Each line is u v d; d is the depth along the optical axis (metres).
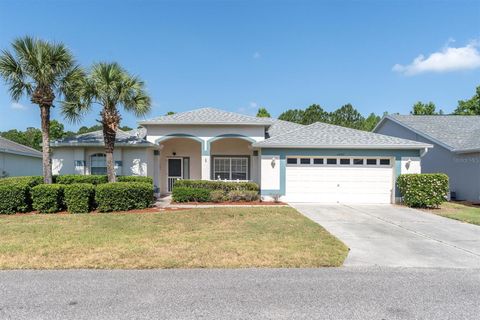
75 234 8.46
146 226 9.59
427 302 4.51
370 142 15.93
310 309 4.28
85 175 16.27
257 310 4.25
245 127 18.19
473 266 6.12
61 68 13.89
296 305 4.39
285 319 4.02
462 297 4.68
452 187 18.58
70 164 17.42
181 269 5.80
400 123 22.97
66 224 9.84
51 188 12.27
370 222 10.74
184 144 20.59
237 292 4.81
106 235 8.35
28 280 5.25
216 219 10.78
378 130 27.67
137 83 15.42
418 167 15.79
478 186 16.88
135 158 17.50
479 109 33.00
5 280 5.25
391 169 15.91
